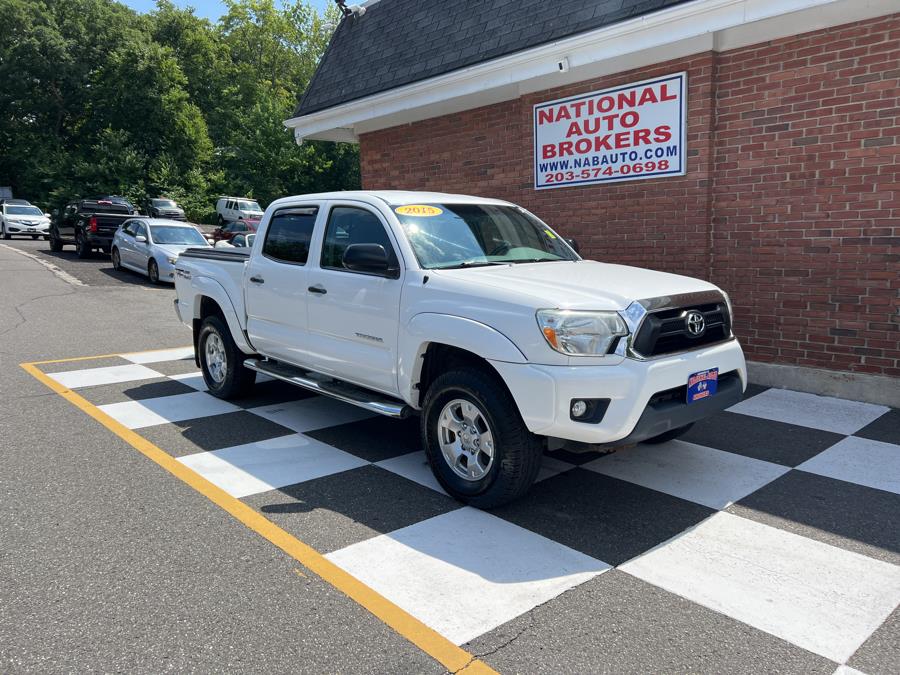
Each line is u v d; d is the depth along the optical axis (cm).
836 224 640
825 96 634
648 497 434
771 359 698
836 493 436
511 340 386
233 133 5272
